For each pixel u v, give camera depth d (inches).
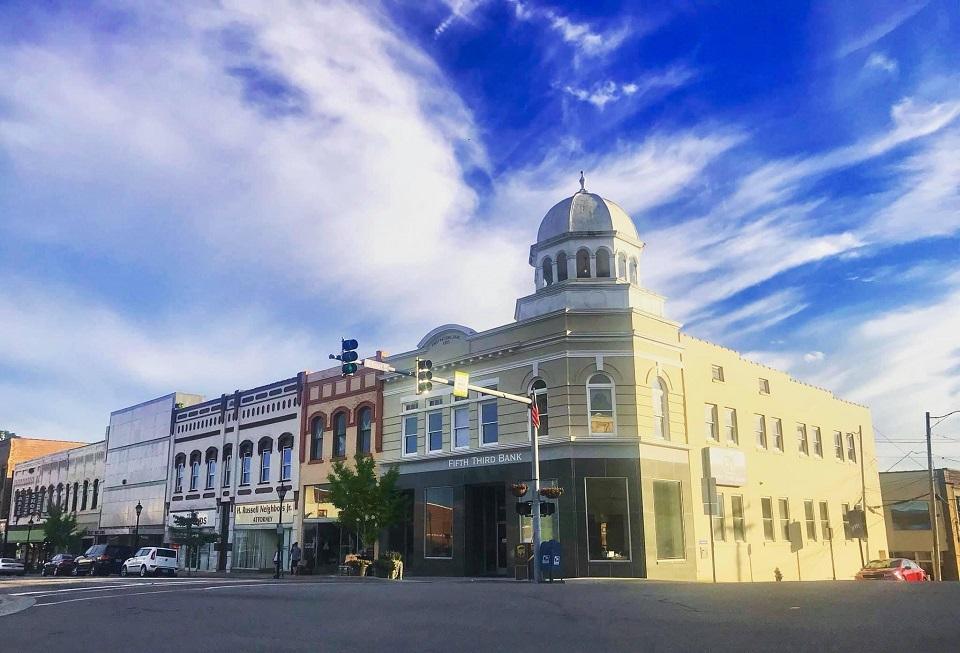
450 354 1446.9
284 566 1722.4
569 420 1242.6
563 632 427.8
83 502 2586.1
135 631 495.8
